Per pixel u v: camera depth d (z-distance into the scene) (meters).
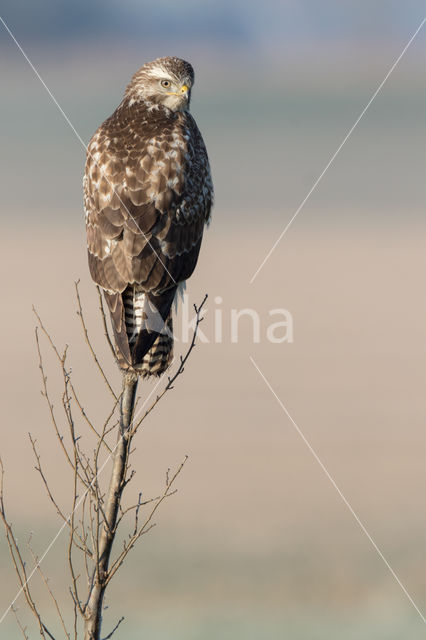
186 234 31.53
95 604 25.66
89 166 31.97
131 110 33.75
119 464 25.73
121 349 28.19
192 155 32.41
